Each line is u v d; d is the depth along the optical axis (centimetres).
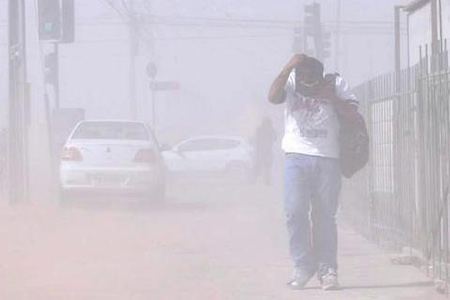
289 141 2572
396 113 3133
